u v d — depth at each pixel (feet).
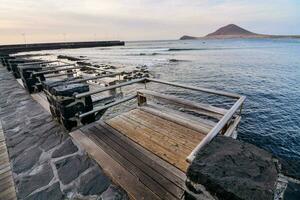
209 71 95.40
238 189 4.11
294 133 33.19
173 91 58.44
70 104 13.37
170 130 13.25
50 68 27.91
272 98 52.65
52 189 8.55
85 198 8.01
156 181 8.61
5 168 10.11
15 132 13.85
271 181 4.29
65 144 12.01
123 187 8.36
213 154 5.26
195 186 4.85
